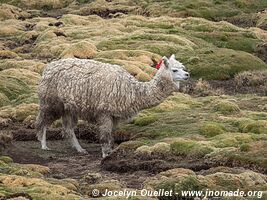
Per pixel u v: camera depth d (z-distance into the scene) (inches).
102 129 2529.5
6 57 4977.9
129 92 2516.0
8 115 3193.9
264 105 3257.9
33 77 4087.1
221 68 4335.6
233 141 2384.4
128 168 2284.7
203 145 2342.5
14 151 2637.8
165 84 2529.5
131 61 4281.5
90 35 5546.3
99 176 2128.4
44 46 5187.0
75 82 2556.6
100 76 2529.5
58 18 6988.2
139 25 6112.2
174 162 2267.5
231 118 2819.9
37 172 2174.0
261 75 4175.7
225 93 3843.5
